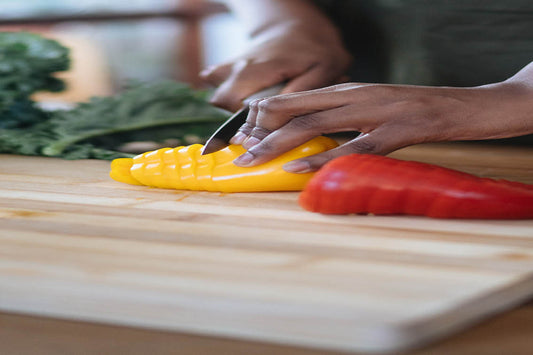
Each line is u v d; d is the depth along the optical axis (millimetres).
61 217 690
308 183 708
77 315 477
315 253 561
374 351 407
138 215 704
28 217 690
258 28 1501
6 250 561
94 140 1226
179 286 470
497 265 521
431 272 502
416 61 1378
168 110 1367
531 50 1286
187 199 789
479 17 1301
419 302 437
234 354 436
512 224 665
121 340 457
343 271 506
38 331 471
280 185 806
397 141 766
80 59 2609
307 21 1445
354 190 674
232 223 670
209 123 1313
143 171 842
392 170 679
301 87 1197
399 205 683
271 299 443
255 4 1570
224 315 444
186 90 1409
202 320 449
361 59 1513
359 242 599
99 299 471
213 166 818
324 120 770
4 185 872
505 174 980
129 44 2611
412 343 403
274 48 1298
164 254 554
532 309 484
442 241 602
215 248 575
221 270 509
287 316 429
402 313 418
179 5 2520
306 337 426
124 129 1247
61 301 479
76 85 2541
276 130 789
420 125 769
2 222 667
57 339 459
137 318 463
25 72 1439
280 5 1530
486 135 799
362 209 690
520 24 1278
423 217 694
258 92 1197
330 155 761
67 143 1144
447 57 1350
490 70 1330
